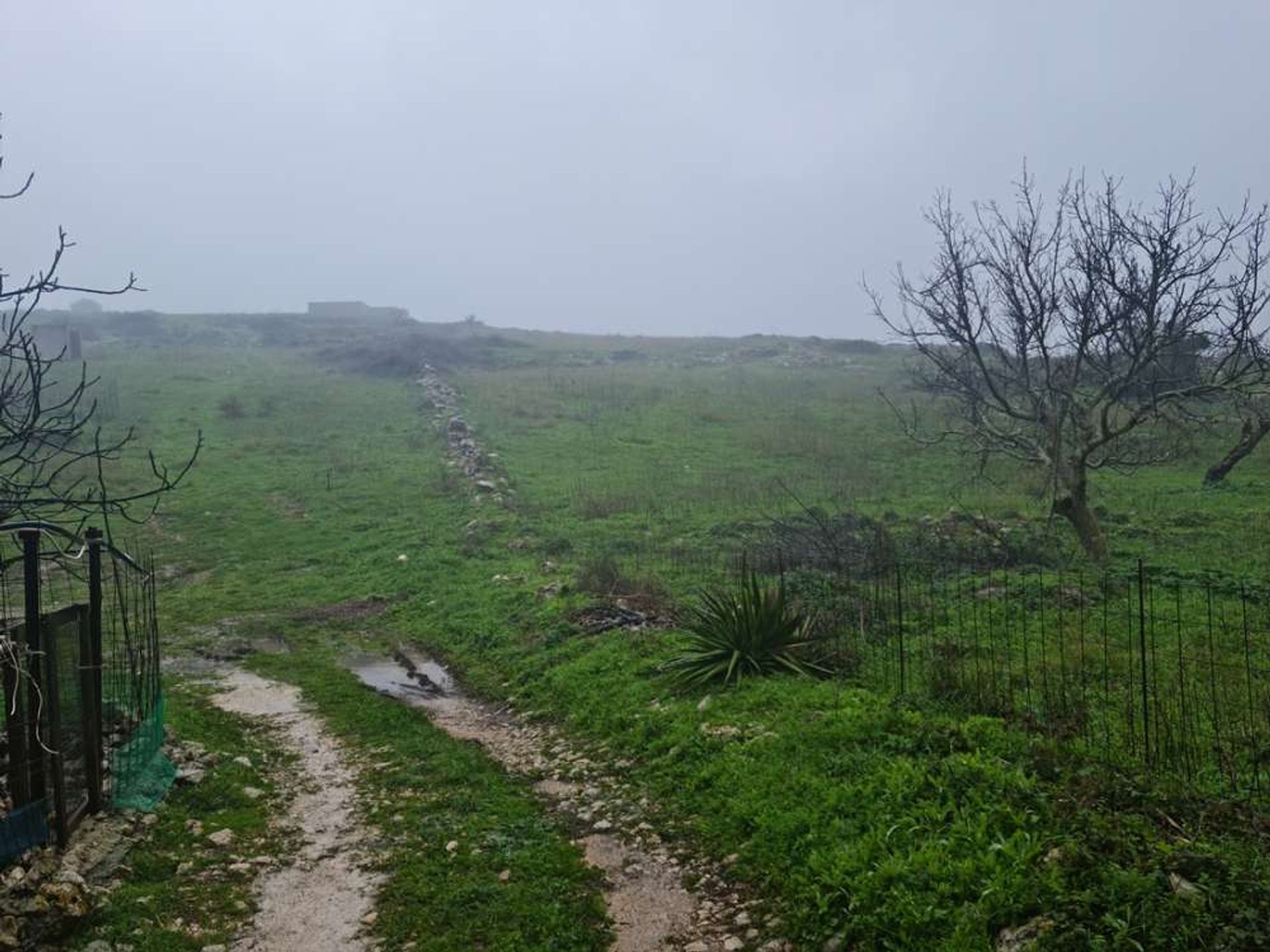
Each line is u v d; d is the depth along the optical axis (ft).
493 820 24.36
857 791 20.92
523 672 39.42
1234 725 24.34
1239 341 46.83
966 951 14.94
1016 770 20.01
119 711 25.50
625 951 17.72
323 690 40.50
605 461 94.02
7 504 21.80
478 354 169.07
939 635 35.86
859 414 116.47
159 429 107.86
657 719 29.53
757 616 32.71
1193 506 65.26
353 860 22.31
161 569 66.49
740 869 20.08
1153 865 15.58
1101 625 36.63
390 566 64.34
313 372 150.51
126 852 21.43
